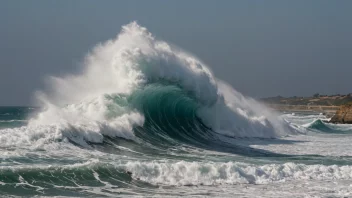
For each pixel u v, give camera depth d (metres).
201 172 64.06
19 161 65.62
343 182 67.69
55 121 87.38
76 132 82.50
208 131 126.06
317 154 101.69
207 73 129.12
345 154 103.62
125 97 103.31
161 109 112.62
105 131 90.88
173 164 64.00
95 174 60.72
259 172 67.62
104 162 64.88
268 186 63.16
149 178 61.72
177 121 117.19
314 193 59.88
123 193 55.59
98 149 82.25
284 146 116.69
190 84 120.25
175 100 117.56
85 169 61.00
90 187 56.84
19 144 75.00
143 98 107.06
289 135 154.88
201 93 124.44
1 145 73.69
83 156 73.75
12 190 53.12
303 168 72.56
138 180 61.03
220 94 136.50
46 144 76.56
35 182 56.19
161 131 107.06
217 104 133.75
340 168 73.88
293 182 66.31
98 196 53.66
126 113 101.50
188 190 58.75
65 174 59.34
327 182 67.31
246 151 100.56
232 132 132.25
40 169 58.59
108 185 58.19
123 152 83.62
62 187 55.88
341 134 183.25
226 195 57.09
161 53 117.06
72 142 80.50
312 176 70.25
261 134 141.50
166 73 113.69
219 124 131.38
